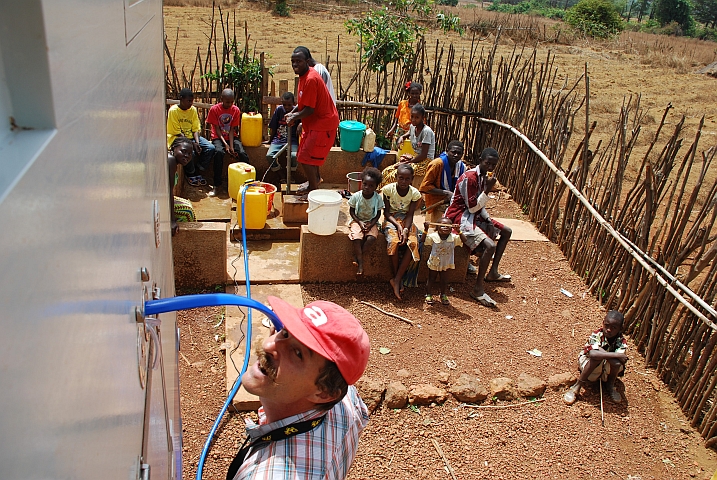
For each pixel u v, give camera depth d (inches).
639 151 490.3
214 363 184.4
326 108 271.9
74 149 27.1
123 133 43.9
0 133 22.3
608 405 190.5
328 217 227.9
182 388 172.1
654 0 2519.7
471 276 260.1
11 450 18.7
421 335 213.9
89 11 32.1
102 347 31.5
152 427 58.4
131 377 42.4
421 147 308.2
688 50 1366.9
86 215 29.0
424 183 267.6
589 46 1316.4
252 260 248.4
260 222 261.3
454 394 182.5
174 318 112.7
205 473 145.5
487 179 238.8
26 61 22.9
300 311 67.1
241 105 341.1
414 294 241.3
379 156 333.1
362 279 244.1
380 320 220.4
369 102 377.7
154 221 71.7
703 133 571.8
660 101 732.0
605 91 768.9
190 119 297.7
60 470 23.3
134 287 46.7
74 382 25.5
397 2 440.5
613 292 236.2
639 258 217.5
